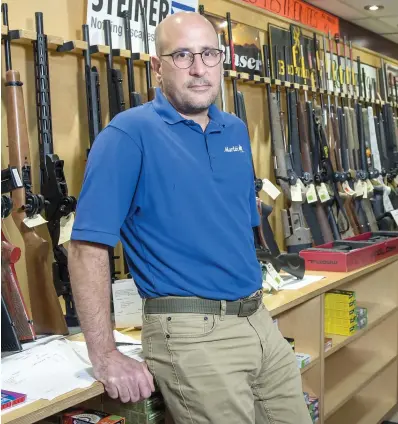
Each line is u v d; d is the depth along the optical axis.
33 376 1.50
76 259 1.44
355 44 4.58
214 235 1.54
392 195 4.49
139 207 1.51
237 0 3.20
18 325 1.74
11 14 2.10
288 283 2.62
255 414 1.72
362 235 3.63
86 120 2.37
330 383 3.13
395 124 4.92
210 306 1.52
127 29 2.43
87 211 1.44
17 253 1.72
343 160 3.84
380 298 3.47
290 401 1.68
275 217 3.57
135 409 1.70
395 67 5.27
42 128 2.00
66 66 2.29
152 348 1.54
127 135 1.47
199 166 1.54
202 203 1.52
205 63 1.54
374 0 4.04
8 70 1.94
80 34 2.34
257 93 3.44
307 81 3.74
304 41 3.78
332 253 2.91
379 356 3.46
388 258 3.29
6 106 1.93
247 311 1.58
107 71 2.29
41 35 2.02
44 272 1.82
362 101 4.52
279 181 3.27
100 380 1.46
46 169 1.97
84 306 1.44
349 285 3.52
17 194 1.83
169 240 1.51
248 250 1.63
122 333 1.93
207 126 1.60
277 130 3.29
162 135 1.51
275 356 1.65
